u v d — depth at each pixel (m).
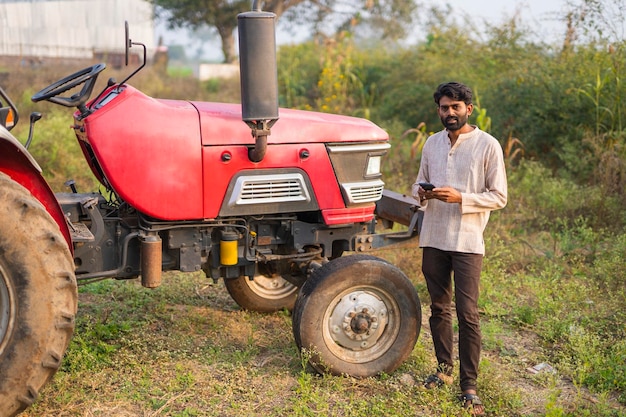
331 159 3.91
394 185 8.26
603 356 4.17
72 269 3.11
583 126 8.60
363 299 3.85
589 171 8.08
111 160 3.41
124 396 3.55
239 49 3.39
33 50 25.70
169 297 5.08
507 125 9.16
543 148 9.09
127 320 4.58
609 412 3.57
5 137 3.00
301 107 13.52
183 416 3.38
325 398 3.63
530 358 4.30
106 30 30.48
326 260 4.17
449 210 3.59
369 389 3.80
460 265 3.59
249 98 3.41
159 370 3.87
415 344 4.13
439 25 13.15
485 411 3.63
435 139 3.70
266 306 4.86
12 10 28.39
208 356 4.08
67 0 29.64
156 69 22.12
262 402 3.58
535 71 9.24
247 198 3.71
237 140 3.64
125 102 3.46
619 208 7.00
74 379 3.68
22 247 2.93
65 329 3.06
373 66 14.57
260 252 3.98
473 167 3.54
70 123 9.51
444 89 3.50
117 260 3.71
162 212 3.54
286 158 3.79
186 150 3.54
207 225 3.72
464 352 3.62
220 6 28.34
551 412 3.42
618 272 5.32
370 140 4.04
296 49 18.48
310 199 3.89
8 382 2.96
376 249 4.27
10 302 2.96
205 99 16.16
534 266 5.98
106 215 3.82
